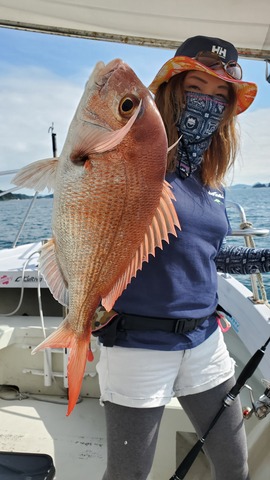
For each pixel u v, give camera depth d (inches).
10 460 58.2
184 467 59.1
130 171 39.5
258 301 99.7
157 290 51.2
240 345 108.0
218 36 109.1
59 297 46.1
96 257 42.1
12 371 104.1
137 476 51.1
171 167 54.5
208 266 55.6
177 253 51.9
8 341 100.2
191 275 53.1
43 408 98.5
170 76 55.1
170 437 74.1
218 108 55.7
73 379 43.3
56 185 41.3
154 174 40.0
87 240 41.5
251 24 102.4
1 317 112.2
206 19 102.2
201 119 54.9
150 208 41.0
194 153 55.9
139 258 42.5
